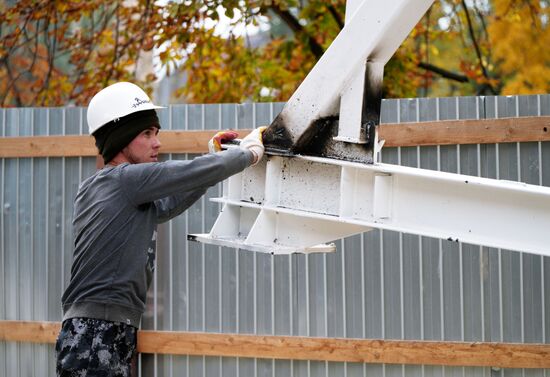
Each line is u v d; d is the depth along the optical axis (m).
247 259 8.15
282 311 8.06
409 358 7.71
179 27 13.48
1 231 8.67
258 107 8.15
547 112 7.60
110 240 5.20
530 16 16.25
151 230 5.36
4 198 8.68
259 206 4.99
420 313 7.80
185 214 8.27
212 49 14.70
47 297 8.55
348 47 4.52
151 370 8.27
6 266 8.66
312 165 4.86
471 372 7.70
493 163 7.65
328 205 4.82
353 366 7.90
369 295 7.89
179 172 4.96
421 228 4.54
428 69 15.67
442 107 7.76
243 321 8.15
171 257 8.29
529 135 7.48
